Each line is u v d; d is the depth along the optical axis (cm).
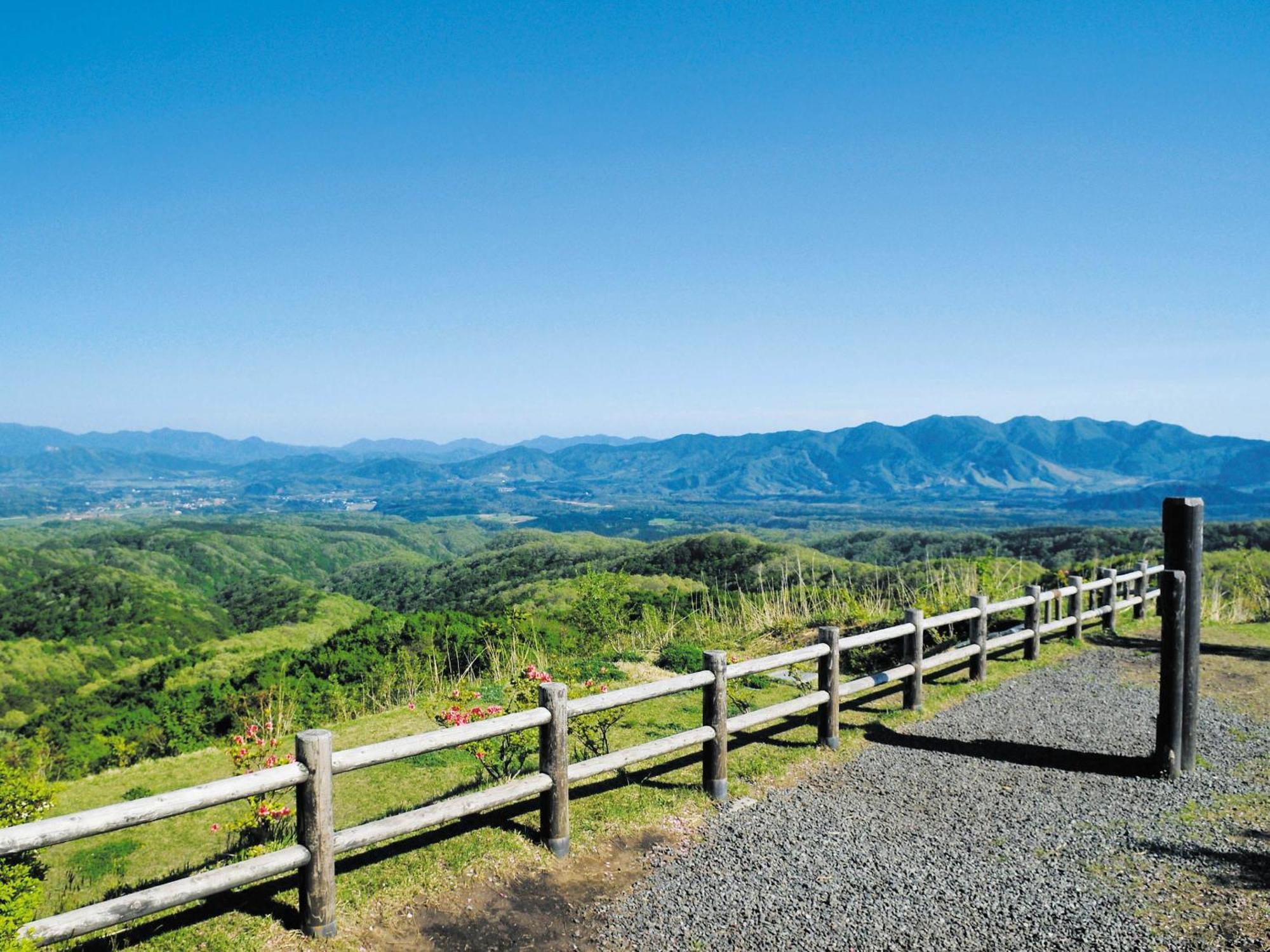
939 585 1513
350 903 441
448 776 713
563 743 511
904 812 588
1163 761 665
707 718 614
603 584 1501
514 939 417
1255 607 1578
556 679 787
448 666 1395
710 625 1477
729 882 480
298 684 1312
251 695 1273
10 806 427
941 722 809
